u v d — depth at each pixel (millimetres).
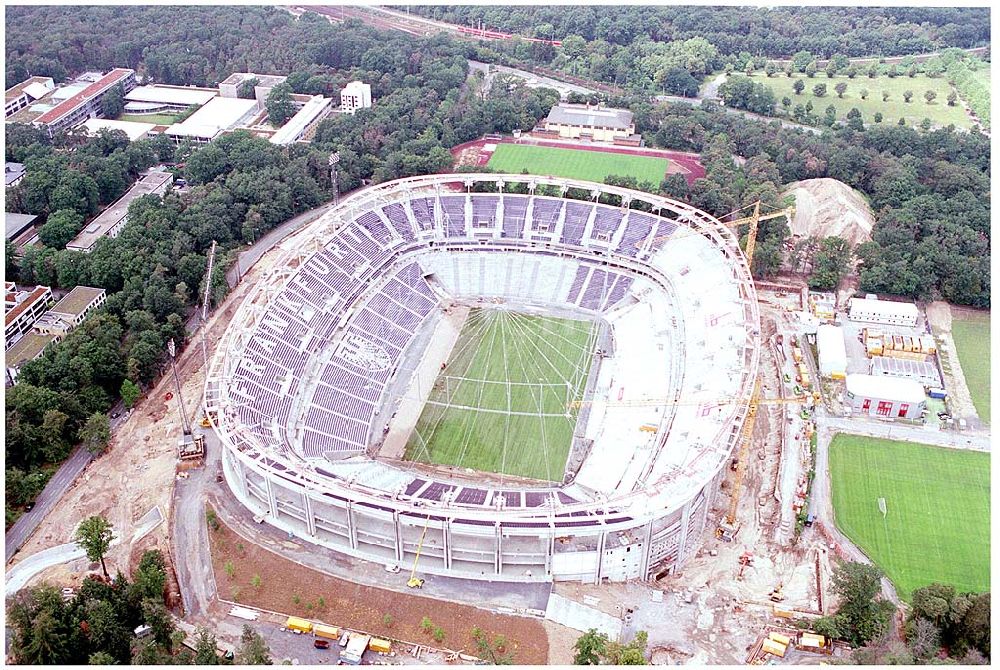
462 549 160000
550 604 154250
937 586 151875
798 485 185625
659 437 187250
